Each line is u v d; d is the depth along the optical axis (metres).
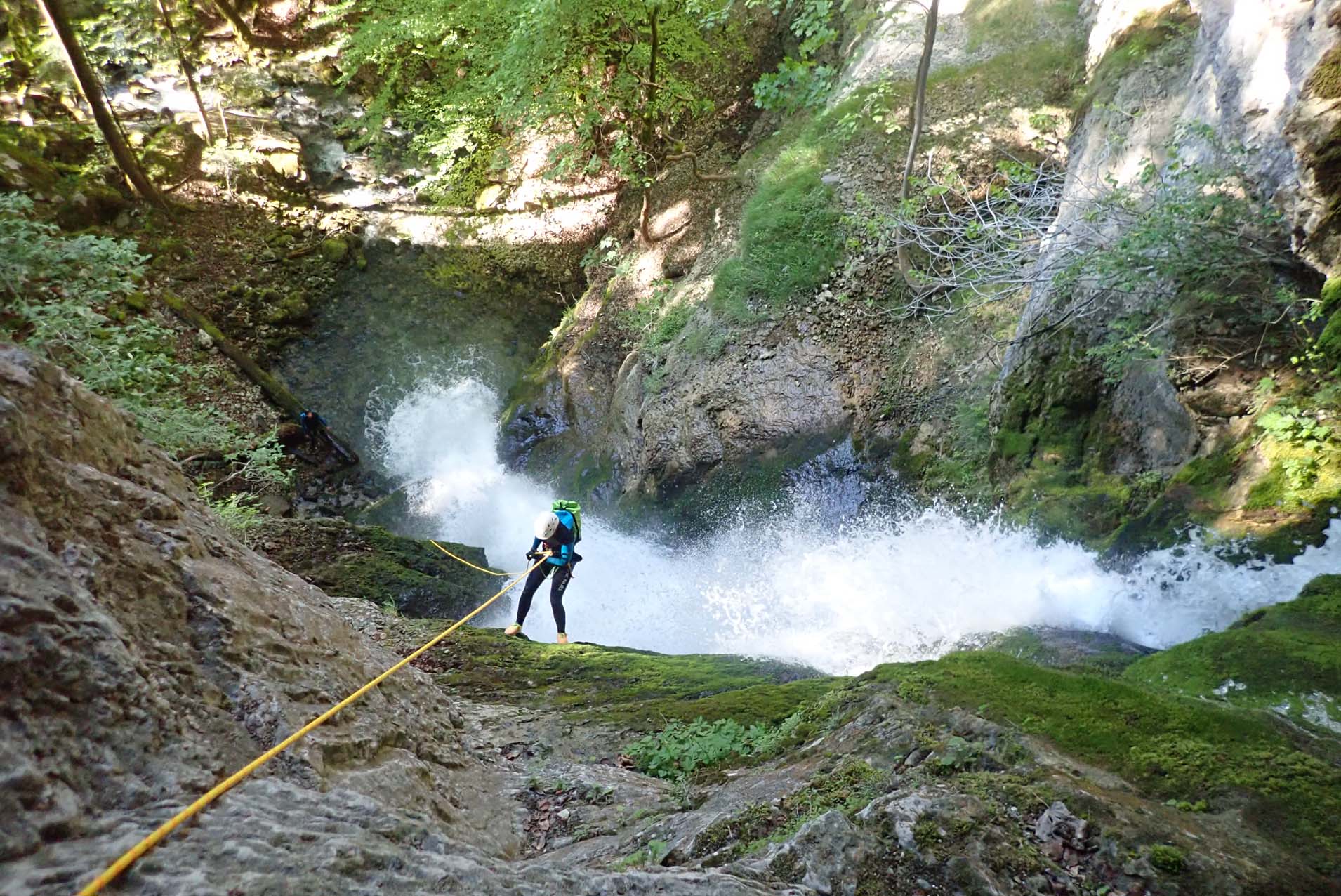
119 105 18.95
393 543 10.09
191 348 16.45
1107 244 7.97
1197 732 2.99
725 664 6.57
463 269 19.30
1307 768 2.73
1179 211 6.86
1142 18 10.25
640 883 2.25
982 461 10.64
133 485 2.97
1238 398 7.11
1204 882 2.32
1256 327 7.02
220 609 2.84
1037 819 2.61
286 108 20.23
